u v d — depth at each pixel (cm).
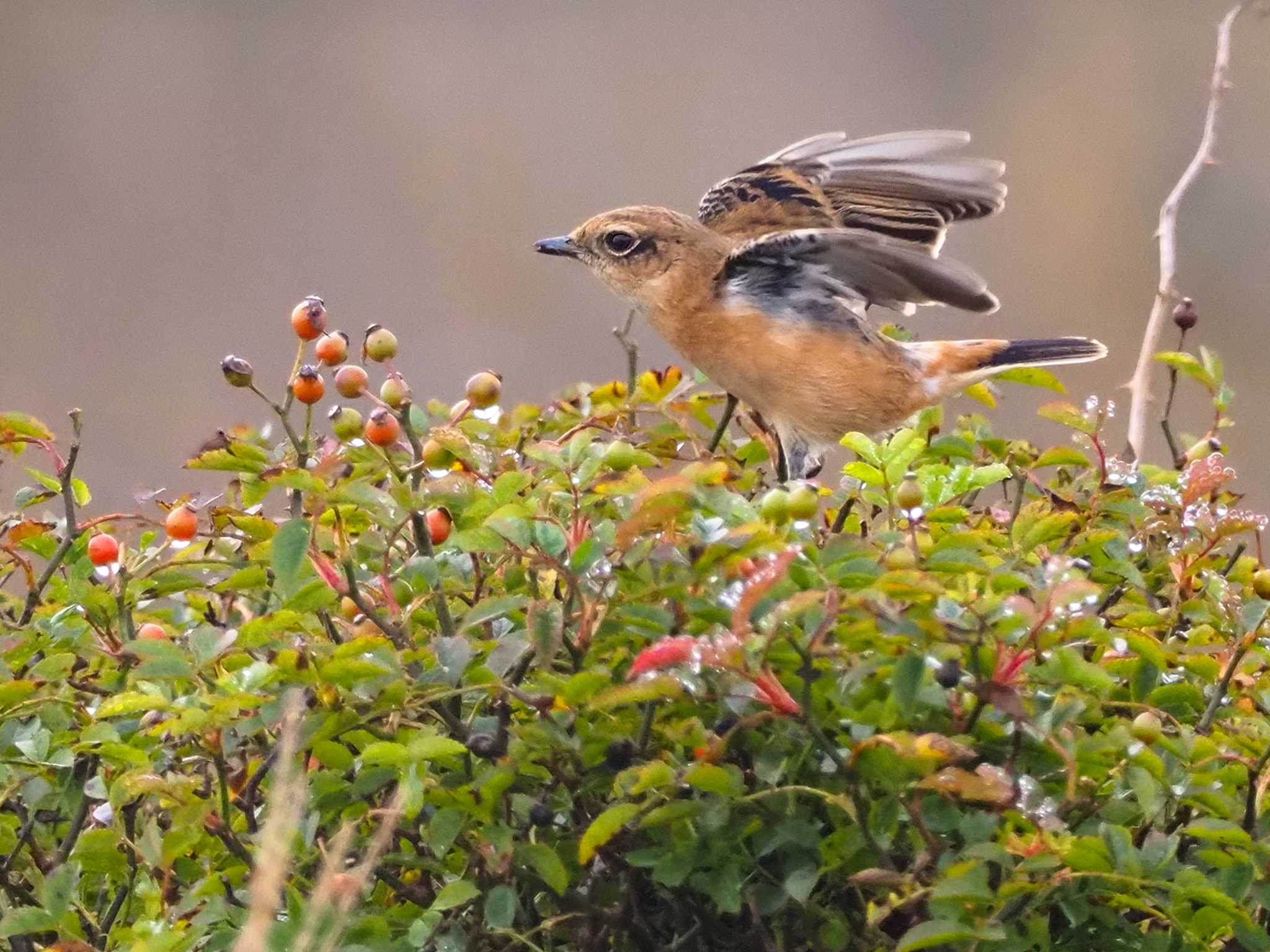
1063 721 549
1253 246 1022
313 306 557
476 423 559
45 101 1045
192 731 550
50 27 1046
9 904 556
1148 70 1069
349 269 1036
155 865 552
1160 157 1055
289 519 553
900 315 966
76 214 1034
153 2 1068
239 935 550
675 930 553
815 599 547
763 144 1082
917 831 550
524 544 551
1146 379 570
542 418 563
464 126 1066
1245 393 965
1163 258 571
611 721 551
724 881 550
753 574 550
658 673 550
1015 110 1072
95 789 555
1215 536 556
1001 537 556
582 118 1078
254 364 986
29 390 960
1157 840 549
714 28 1095
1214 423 564
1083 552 555
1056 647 550
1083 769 550
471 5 1074
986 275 1038
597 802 552
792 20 1099
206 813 550
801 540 551
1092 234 1045
